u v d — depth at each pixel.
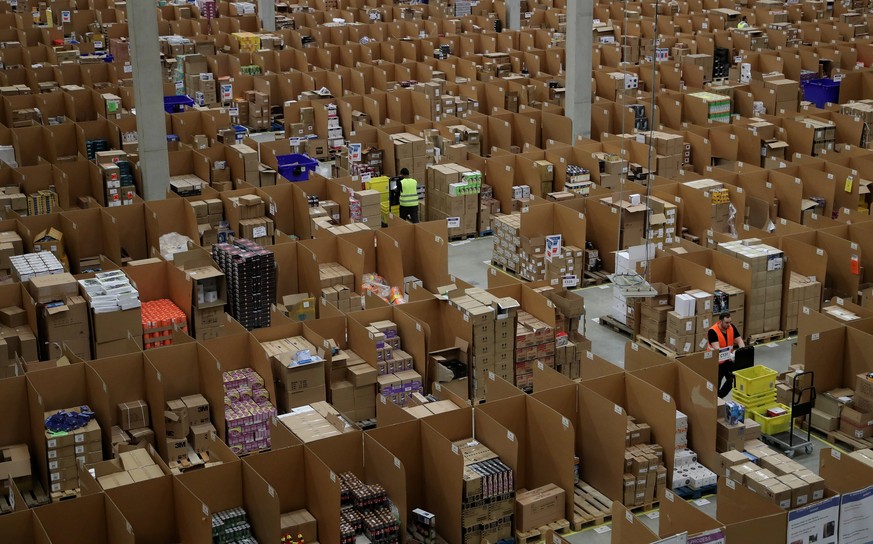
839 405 16.23
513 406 14.40
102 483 12.91
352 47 40.00
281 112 35.38
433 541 13.34
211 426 15.52
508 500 13.62
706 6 49.31
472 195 24.77
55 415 14.79
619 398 15.22
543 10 47.97
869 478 13.06
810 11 47.47
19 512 11.95
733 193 23.02
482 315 16.75
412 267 21.06
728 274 19.47
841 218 22.33
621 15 46.88
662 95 31.45
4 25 44.84
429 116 31.55
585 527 14.09
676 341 18.36
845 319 17.44
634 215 21.62
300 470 13.37
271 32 43.06
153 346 18.00
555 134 30.03
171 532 12.90
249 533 12.96
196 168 25.98
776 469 13.77
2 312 17.55
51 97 31.50
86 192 25.05
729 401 15.93
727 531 11.66
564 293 18.38
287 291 20.05
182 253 18.89
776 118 29.19
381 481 13.49
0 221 20.86
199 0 48.84
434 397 15.55
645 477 14.41
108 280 17.95
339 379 16.48
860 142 29.00
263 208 22.42
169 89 33.59
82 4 47.97
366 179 25.72
